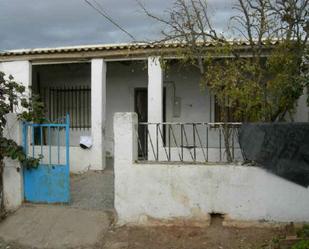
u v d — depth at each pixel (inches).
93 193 320.5
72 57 412.5
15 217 275.6
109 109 488.4
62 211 275.9
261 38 271.0
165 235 244.7
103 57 409.4
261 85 259.1
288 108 270.1
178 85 462.0
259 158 241.0
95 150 414.3
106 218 265.9
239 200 244.4
